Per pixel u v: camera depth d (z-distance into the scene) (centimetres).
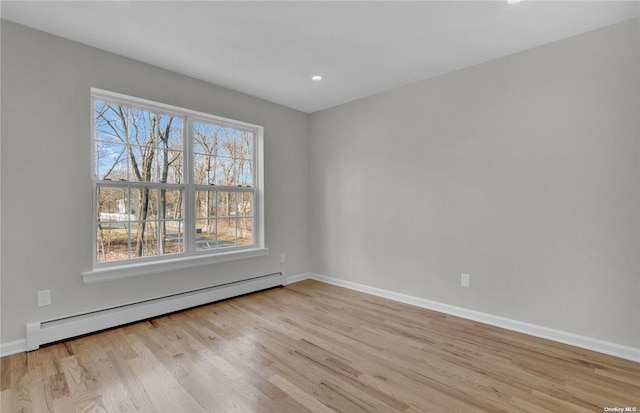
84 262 255
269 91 360
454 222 304
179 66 296
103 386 185
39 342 229
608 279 226
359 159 384
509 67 269
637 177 215
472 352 228
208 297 329
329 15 214
